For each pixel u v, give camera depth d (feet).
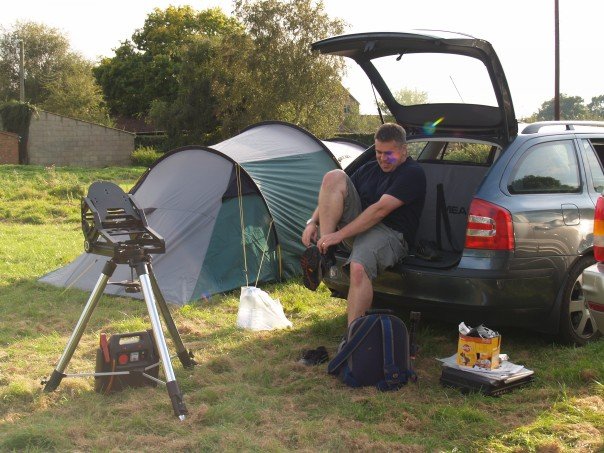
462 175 19.07
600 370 14.93
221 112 149.38
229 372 15.98
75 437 12.37
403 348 14.96
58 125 138.00
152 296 13.91
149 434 12.53
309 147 29.19
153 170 27.50
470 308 15.97
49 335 19.01
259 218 25.41
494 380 14.20
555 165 17.58
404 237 16.79
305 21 141.69
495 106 17.15
